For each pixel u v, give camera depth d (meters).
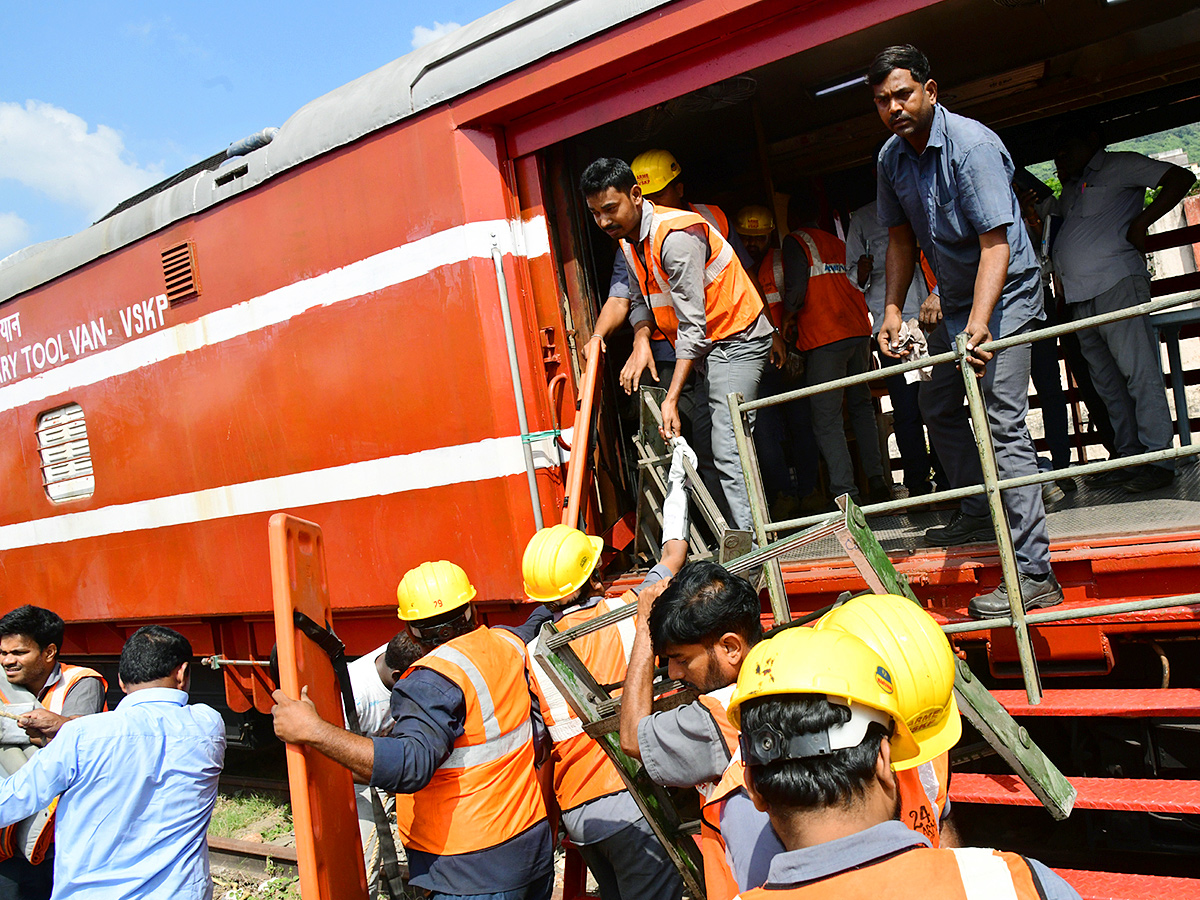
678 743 1.87
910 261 3.46
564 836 3.18
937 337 3.52
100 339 5.34
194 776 2.56
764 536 2.82
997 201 2.83
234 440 4.69
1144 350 4.14
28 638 3.23
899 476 10.00
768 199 5.10
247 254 4.57
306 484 4.41
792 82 4.86
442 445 3.93
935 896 1.16
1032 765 2.11
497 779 2.48
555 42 3.50
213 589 4.85
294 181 4.35
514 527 3.74
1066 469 2.52
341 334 4.22
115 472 5.32
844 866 1.21
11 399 5.95
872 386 6.14
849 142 5.71
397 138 3.98
